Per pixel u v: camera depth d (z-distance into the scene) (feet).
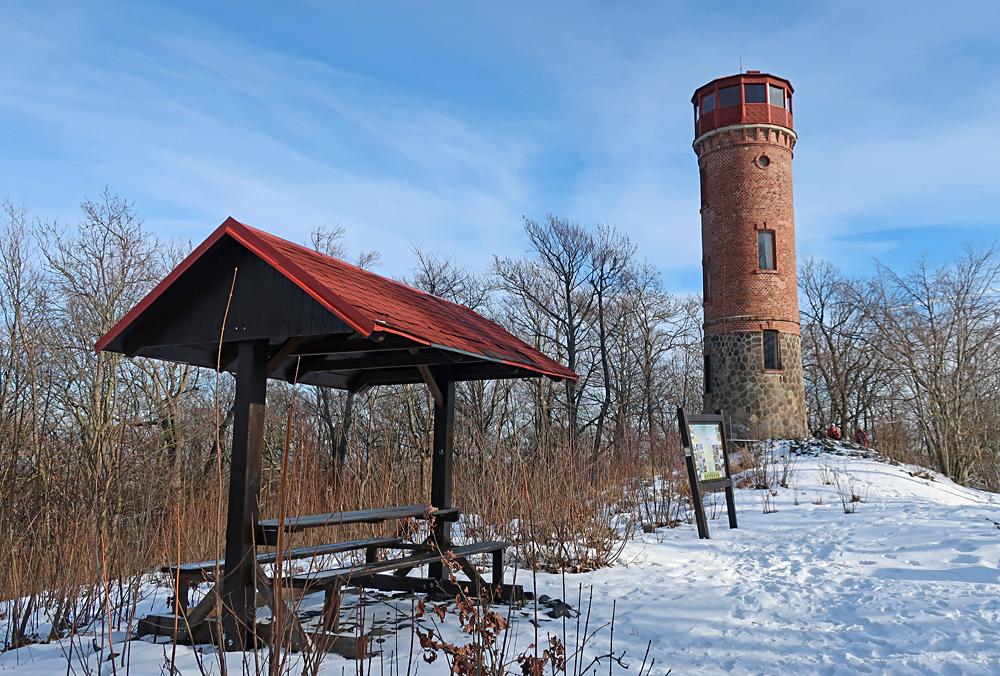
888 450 106.22
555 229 129.39
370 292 22.44
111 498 27.91
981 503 66.03
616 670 17.62
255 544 19.33
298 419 32.94
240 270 20.10
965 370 110.52
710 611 24.04
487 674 14.57
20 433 28.63
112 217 78.64
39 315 63.05
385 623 21.67
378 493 37.22
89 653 19.26
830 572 30.58
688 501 52.90
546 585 28.25
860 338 151.94
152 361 74.95
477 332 26.86
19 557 25.35
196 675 16.12
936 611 23.20
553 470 34.53
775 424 95.35
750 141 99.25
